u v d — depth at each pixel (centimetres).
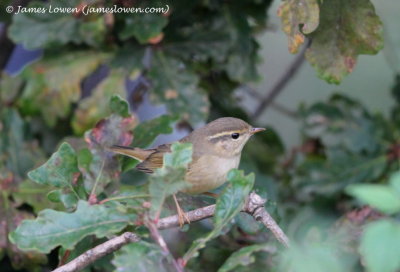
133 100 1239
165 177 657
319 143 1330
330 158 1224
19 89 1147
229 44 1127
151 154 1020
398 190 457
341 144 1244
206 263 927
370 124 1257
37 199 988
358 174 1209
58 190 791
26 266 968
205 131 1034
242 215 838
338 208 1212
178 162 662
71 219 695
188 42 1121
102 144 834
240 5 1155
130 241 703
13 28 1072
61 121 1208
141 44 1109
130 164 865
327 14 849
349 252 783
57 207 958
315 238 792
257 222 837
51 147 1205
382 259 438
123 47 1109
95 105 1082
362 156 1227
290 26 793
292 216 1212
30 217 982
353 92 1653
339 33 855
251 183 684
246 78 1152
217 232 672
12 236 683
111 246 704
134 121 986
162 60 1106
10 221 973
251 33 1209
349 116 1281
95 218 697
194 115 1088
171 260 645
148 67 1148
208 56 1119
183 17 1120
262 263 754
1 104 1134
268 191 1187
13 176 1060
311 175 1217
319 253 574
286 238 727
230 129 1038
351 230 807
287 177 1308
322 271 545
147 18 1036
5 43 1208
